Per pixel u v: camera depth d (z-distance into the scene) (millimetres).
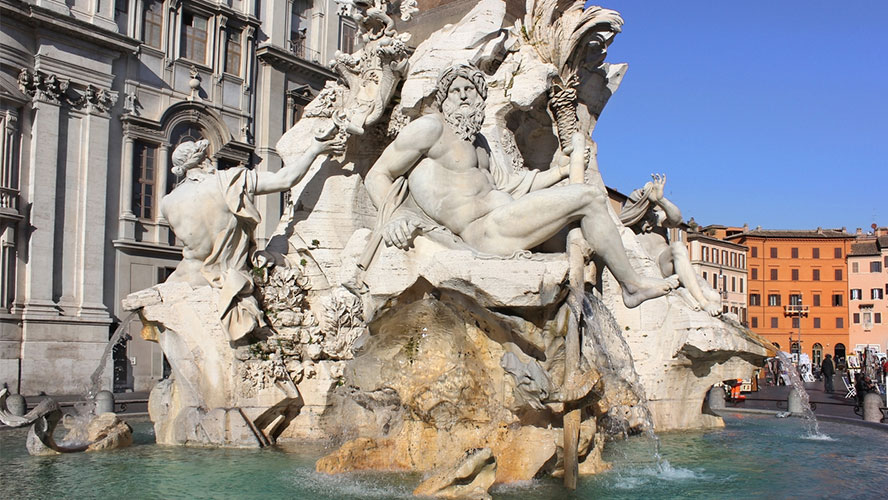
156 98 30109
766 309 64125
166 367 29047
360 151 9781
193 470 7590
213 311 8953
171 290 9109
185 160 9500
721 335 10172
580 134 7523
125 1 29109
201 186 9141
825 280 64875
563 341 6797
